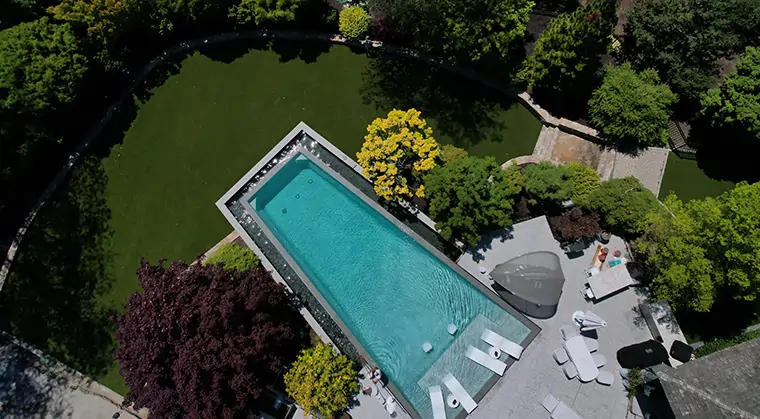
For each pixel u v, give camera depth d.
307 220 29.92
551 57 26.34
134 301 23.05
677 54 27.20
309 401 24.67
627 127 27.30
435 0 25.56
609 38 25.05
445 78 30.83
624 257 27.34
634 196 26.05
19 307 28.91
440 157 27.84
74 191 30.30
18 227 29.52
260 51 31.77
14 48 26.83
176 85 31.70
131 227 30.06
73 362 28.53
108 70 29.75
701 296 23.83
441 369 27.09
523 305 27.00
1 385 28.19
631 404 25.64
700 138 28.88
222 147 31.00
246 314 23.91
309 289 28.47
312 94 31.42
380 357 27.53
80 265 29.52
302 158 30.64
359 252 29.33
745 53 26.36
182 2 28.81
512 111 30.30
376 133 27.78
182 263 24.89
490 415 26.19
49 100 27.23
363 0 30.06
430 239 28.81
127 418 27.94
